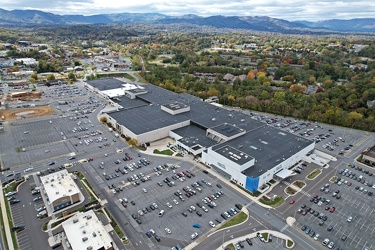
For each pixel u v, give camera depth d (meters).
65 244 86.94
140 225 96.88
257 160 130.50
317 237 92.56
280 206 108.44
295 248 88.62
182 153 148.38
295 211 105.75
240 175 119.56
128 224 97.19
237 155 128.50
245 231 95.25
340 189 120.75
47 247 86.50
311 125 197.50
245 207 107.38
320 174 132.50
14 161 136.88
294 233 94.88
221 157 127.56
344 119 195.12
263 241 90.62
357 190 120.50
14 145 154.00
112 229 94.31
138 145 155.38
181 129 170.75
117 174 127.00
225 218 100.94
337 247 88.94
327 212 105.69
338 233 95.31
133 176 126.00
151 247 87.50
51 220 97.94
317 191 118.81
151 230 93.50
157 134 162.75
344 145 164.50
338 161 145.38
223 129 159.38
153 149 152.88
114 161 139.50
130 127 164.62
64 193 105.69
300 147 145.62
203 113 192.25
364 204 111.19
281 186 121.94
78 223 91.75
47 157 141.88
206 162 137.38
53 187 109.62
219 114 191.25
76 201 107.62
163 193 115.19
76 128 179.25
